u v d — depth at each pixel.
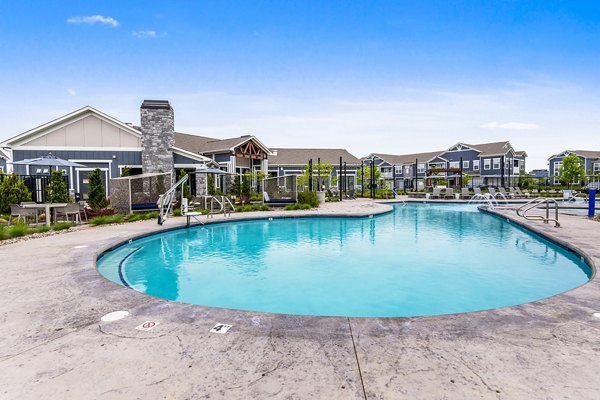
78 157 19.17
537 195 29.73
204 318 3.32
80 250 6.75
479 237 10.26
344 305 4.93
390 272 6.57
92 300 3.87
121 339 2.88
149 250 8.60
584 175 44.38
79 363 2.49
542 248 8.60
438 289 5.57
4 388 2.18
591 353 2.58
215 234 10.77
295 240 9.88
